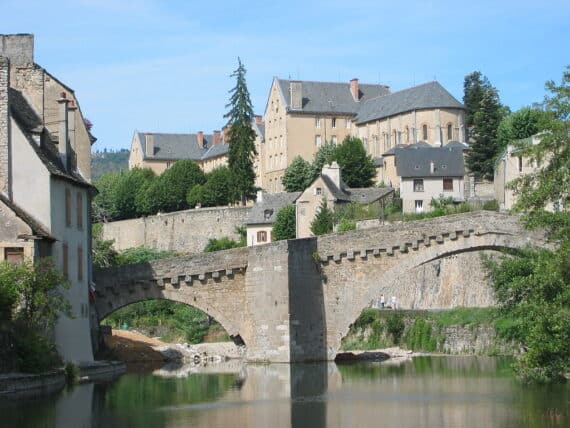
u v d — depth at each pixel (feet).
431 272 334.85
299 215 465.06
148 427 146.10
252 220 496.23
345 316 251.60
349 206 440.04
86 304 220.23
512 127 451.12
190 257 246.27
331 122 634.43
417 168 478.18
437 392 184.65
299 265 248.73
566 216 177.68
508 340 272.92
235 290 247.91
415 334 293.43
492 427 145.79
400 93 612.29
